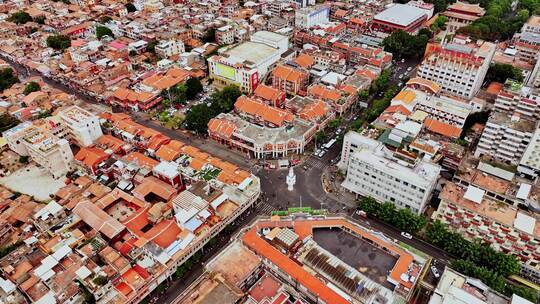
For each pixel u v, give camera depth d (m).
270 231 162.00
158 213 179.00
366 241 160.75
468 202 167.38
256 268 151.88
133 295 148.12
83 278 147.75
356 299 139.38
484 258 158.75
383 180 185.62
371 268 150.75
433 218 178.88
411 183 175.88
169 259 159.00
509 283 156.38
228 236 180.75
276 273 153.75
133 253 161.62
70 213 186.62
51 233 174.50
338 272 146.88
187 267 165.12
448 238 167.00
